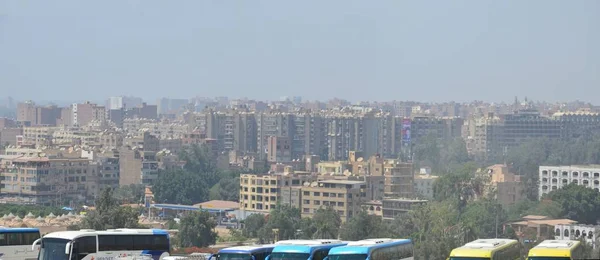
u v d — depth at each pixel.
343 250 140.38
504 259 142.88
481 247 141.75
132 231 155.62
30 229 171.50
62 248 149.38
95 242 151.50
